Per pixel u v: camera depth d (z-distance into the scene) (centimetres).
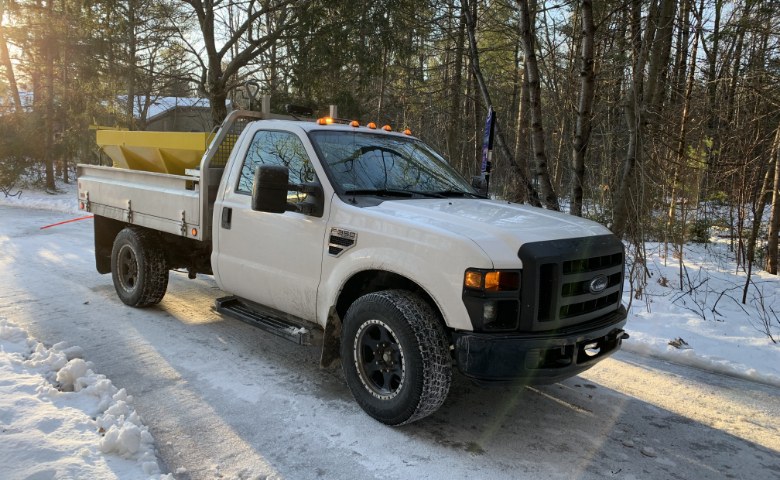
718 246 1113
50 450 298
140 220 597
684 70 1066
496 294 322
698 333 598
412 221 358
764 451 363
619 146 977
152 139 592
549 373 331
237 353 494
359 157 442
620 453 352
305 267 417
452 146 1762
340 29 1506
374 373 379
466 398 423
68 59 2059
